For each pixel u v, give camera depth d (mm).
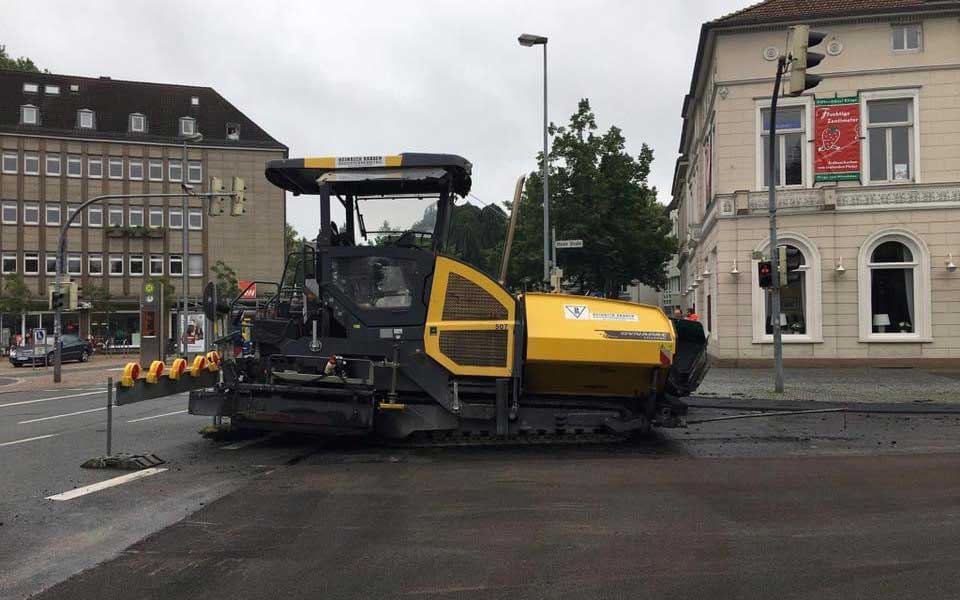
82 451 9852
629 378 9570
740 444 10078
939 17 22797
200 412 9008
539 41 25953
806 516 6223
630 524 5988
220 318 10133
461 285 9289
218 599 4414
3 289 51562
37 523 6125
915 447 9852
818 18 23188
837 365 22969
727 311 23750
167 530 5875
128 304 57031
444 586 4602
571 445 9922
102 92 59844
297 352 9266
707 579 4719
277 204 61000
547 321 9289
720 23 23703
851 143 23188
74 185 56875
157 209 58781
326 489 7270
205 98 62344
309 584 4648
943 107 22812
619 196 31938
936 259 22656
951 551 5270
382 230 9930
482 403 9258
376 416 9164
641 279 38375
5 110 56156
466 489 7258
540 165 31969
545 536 5668
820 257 23172
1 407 17594
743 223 23625
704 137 29344
